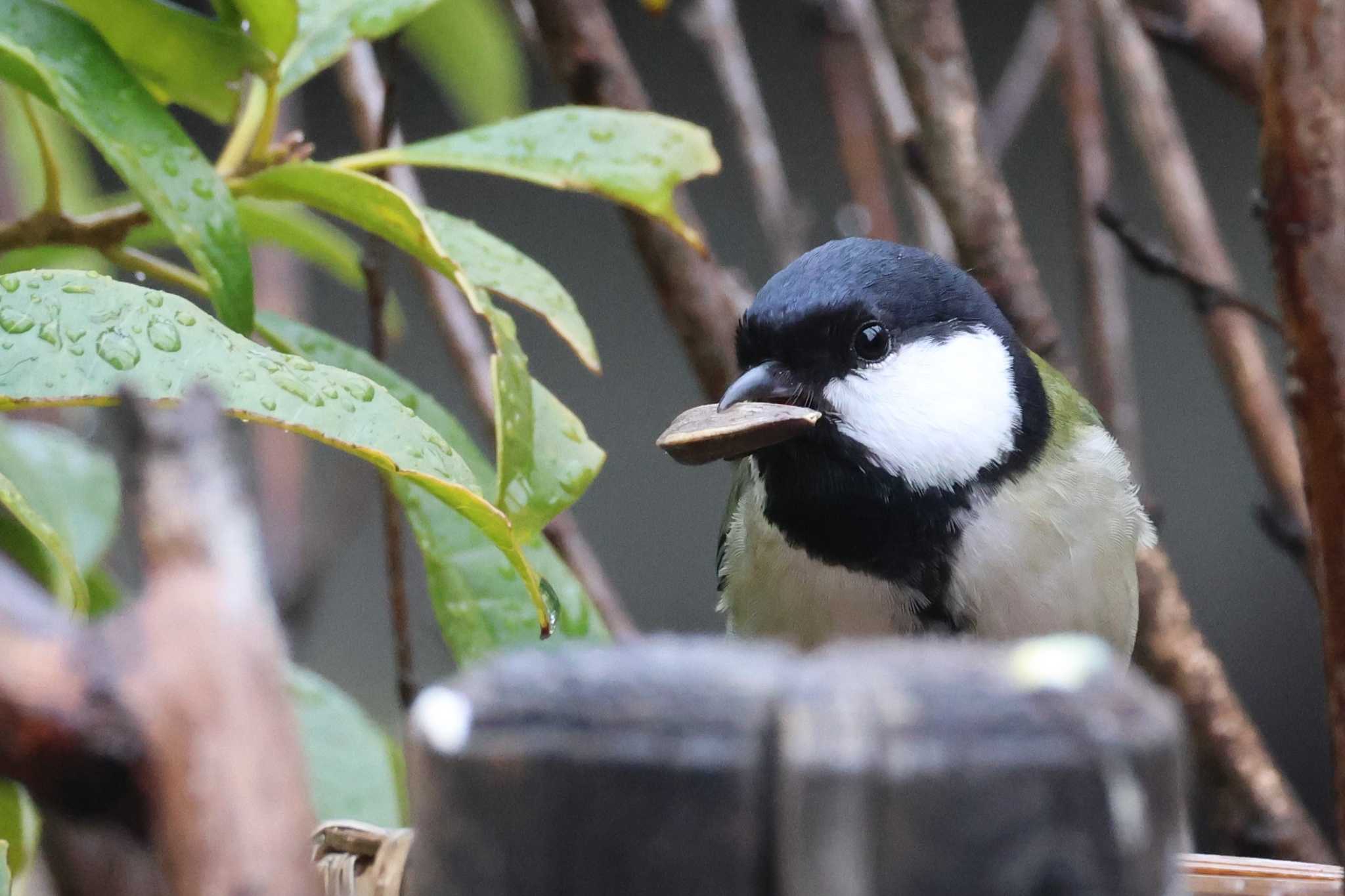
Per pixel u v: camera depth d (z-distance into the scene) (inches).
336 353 151.7
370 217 138.2
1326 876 106.6
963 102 219.5
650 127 144.9
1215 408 530.3
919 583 193.3
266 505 254.8
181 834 54.0
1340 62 119.6
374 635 494.0
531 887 58.7
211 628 54.9
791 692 59.0
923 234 261.7
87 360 101.7
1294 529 231.6
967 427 191.5
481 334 246.8
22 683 53.9
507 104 223.5
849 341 189.2
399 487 149.7
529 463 128.3
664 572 552.7
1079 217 248.8
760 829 58.0
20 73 123.0
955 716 57.1
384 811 160.6
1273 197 122.3
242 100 161.3
